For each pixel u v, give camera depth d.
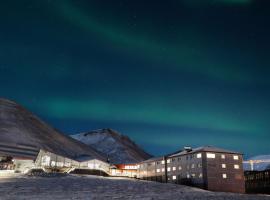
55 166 82.94
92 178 61.75
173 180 73.88
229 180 64.62
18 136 139.75
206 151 64.75
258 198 42.56
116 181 57.94
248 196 46.28
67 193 36.69
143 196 37.81
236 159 66.88
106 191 41.38
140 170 89.88
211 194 46.66
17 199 29.45
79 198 32.41
